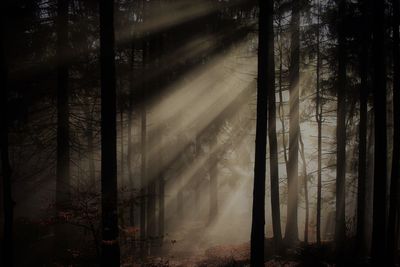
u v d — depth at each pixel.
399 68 14.36
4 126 10.30
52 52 16.19
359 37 17.03
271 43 17.34
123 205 10.51
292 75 19.20
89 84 17.31
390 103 19.95
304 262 14.83
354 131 22.05
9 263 10.14
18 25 15.03
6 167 10.29
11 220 10.28
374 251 13.40
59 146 14.95
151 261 14.11
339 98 18.25
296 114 19.30
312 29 18.86
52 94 16.56
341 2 17.08
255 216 11.88
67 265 10.86
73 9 15.62
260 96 11.91
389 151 20.00
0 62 10.38
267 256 17.16
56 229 14.62
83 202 10.00
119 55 19.02
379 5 13.45
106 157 10.60
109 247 10.09
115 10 17.72
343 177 18.41
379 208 13.34
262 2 12.01
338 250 16.69
